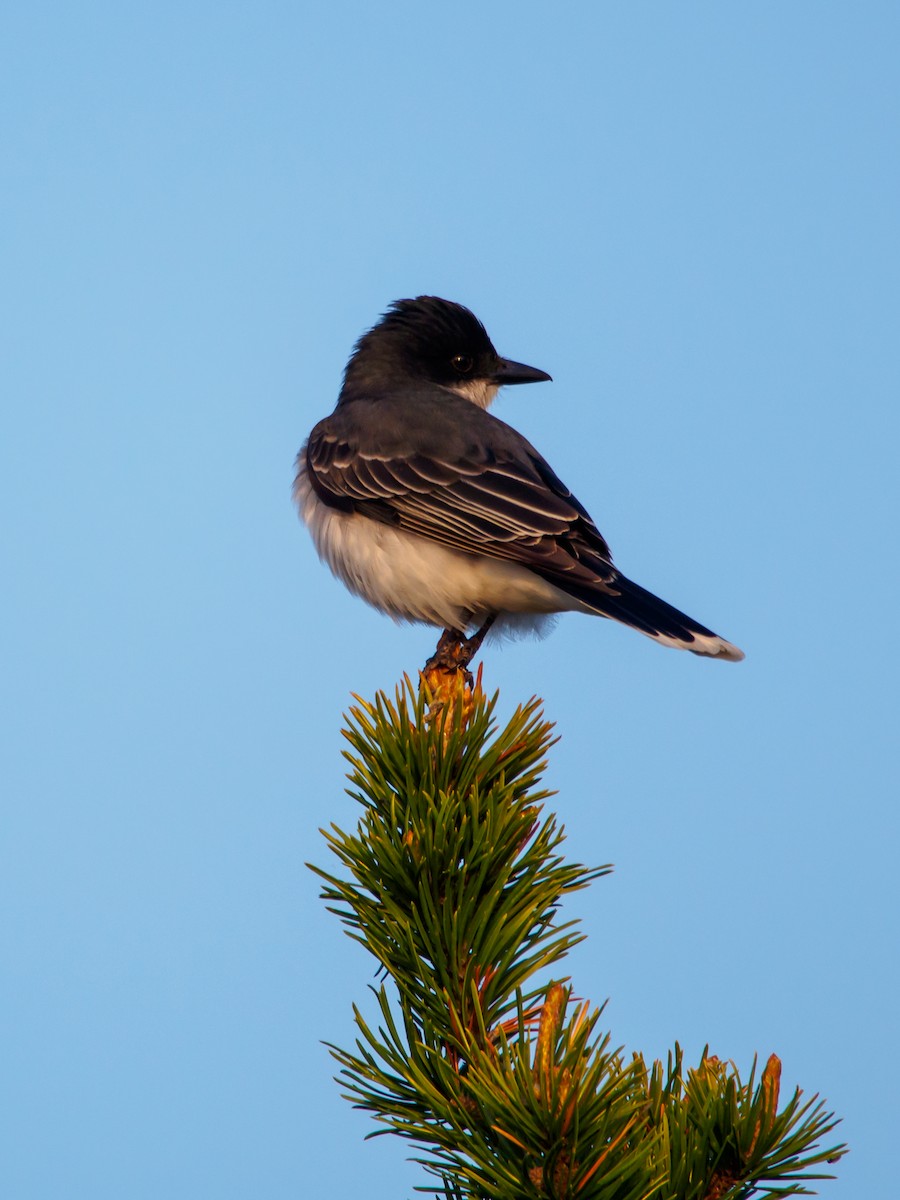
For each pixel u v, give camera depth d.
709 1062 5.36
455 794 6.56
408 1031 5.70
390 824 6.42
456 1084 5.39
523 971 5.95
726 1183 5.06
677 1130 5.05
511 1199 4.95
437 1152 5.36
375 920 6.12
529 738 7.03
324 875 6.19
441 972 5.92
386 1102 5.48
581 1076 5.02
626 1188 4.87
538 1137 4.82
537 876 6.29
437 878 6.09
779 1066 5.04
